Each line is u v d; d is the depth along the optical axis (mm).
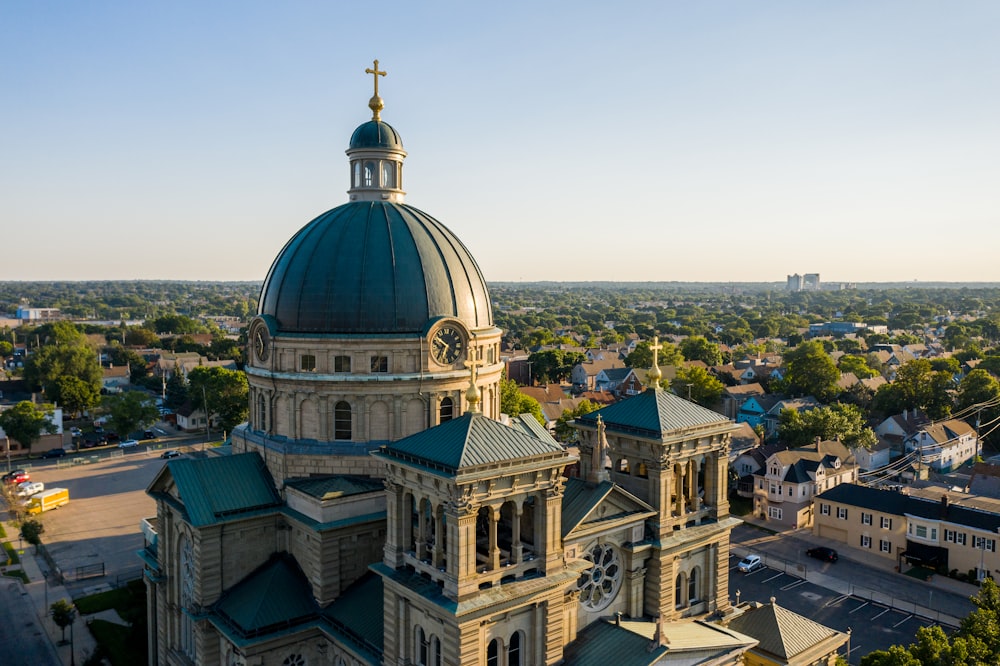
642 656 47000
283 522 62156
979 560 100188
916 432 164625
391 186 71688
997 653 60094
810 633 59875
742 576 102125
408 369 62969
